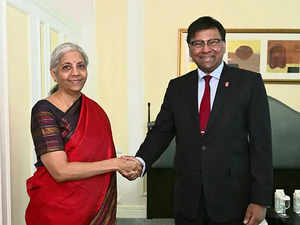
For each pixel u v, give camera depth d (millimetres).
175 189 1652
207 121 1542
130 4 3301
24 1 1961
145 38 3316
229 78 1555
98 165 1452
